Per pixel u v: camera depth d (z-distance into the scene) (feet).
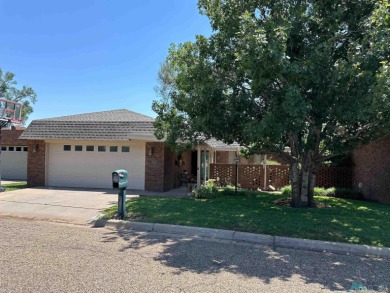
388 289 14.69
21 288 13.69
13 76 123.34
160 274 15.83
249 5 29.58
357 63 25.30
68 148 52.65
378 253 20.01
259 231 23.58
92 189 49.39
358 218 28.04
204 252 19.71
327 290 14.47
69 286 14.02
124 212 27.81
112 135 49.85
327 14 29.35
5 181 67.21
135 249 19.98
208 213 29.09
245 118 30.68
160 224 25.45
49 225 26.50
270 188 56.08
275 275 16.22
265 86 27.50
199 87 31.58
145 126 50.24
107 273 15.71
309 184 36.60
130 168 50.14
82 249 19.66
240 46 28.04
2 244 20.35
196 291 13.98
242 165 58.29
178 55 34.86
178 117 38.32
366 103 25.13
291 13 28.32
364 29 29.04
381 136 33.24
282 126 25.61
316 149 35.35
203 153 55.98
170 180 52.54
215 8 32.50
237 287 14.55
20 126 82.28
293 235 22.72
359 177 50.31
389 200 39.96
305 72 24.89
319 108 26.96
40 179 52.90
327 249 20.84
